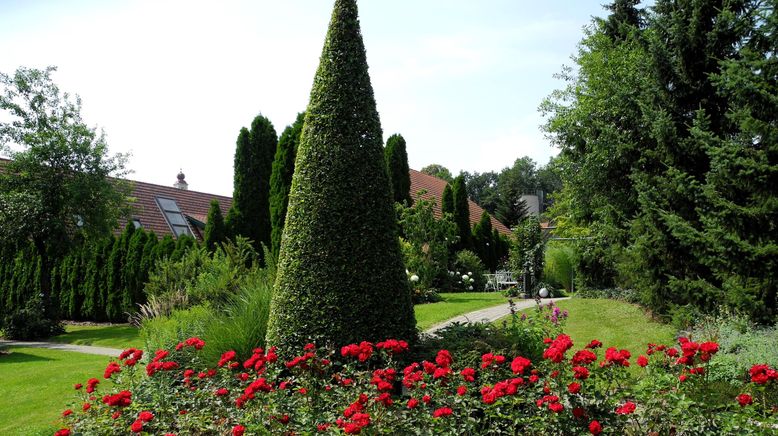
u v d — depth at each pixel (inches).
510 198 1927.9
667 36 426.6
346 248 217.8
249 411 160.2
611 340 343.0
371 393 159.9
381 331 215.6
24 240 684.7
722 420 137.1
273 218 605.9
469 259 775.7
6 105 677.3
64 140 684.1
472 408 151.6
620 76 572.4
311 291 215.3
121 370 199.9
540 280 652.7
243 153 709.3
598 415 144.5
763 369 145.3
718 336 272.8
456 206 860.6
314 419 159.6
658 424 149.9
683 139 389.4
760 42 328.5
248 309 272.4
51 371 376.2
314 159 226.8
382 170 234.4
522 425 154.7
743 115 306.8
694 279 381.1
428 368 160.9
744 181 301.9
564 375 152.5
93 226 710.5
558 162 603.5
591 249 545.3
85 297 765.9
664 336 335.3
